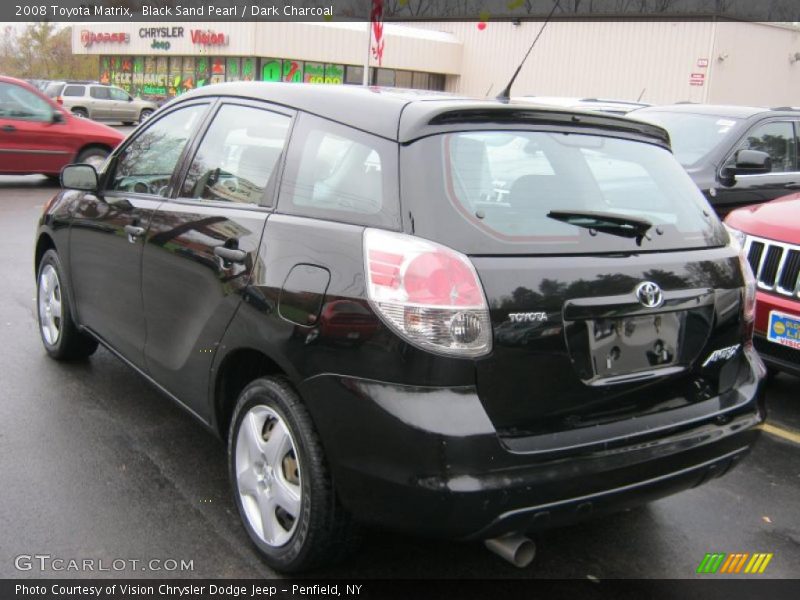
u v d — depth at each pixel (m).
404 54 31.97
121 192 4.27
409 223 2.61
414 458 2.46
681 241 3.07
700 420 2.95
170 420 4.35
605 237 2.85
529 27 30.55
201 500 3.53
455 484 2.43
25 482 3.58
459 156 2.76
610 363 2.77
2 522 3.25
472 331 2.49
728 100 27.77
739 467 4.27
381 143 2.81
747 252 4.96
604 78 28.92
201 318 3.34
